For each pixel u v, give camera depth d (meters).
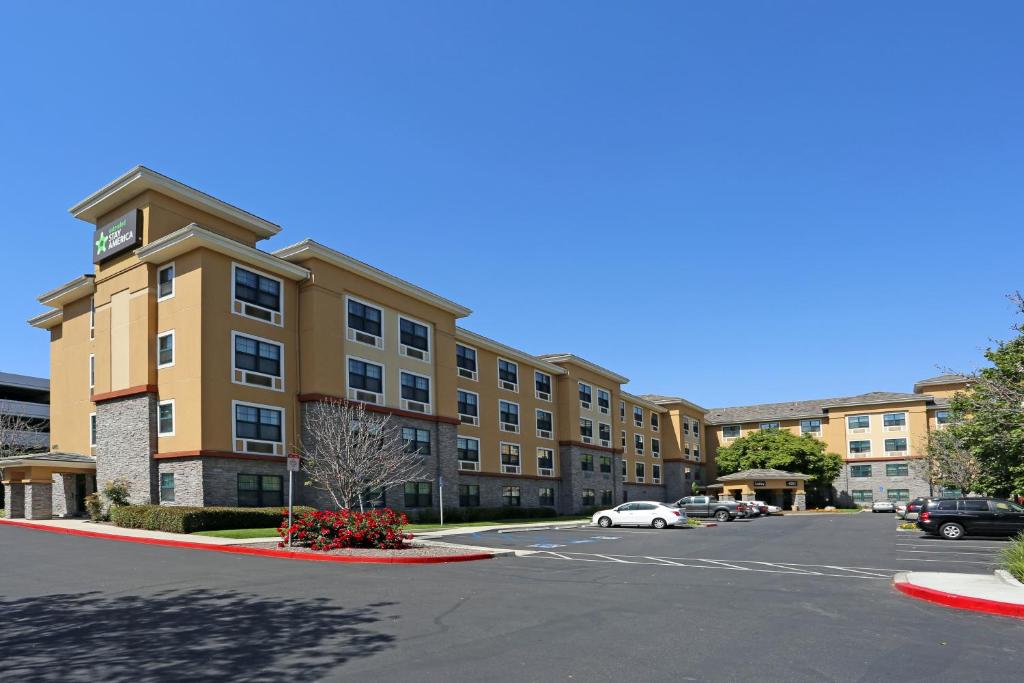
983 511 29.03
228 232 33.72
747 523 44.69
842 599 13.12
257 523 27.89
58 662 8.52
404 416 38.16
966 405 34.22
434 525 35.72
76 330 37.75
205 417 28.80
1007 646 9.33
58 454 34.25
